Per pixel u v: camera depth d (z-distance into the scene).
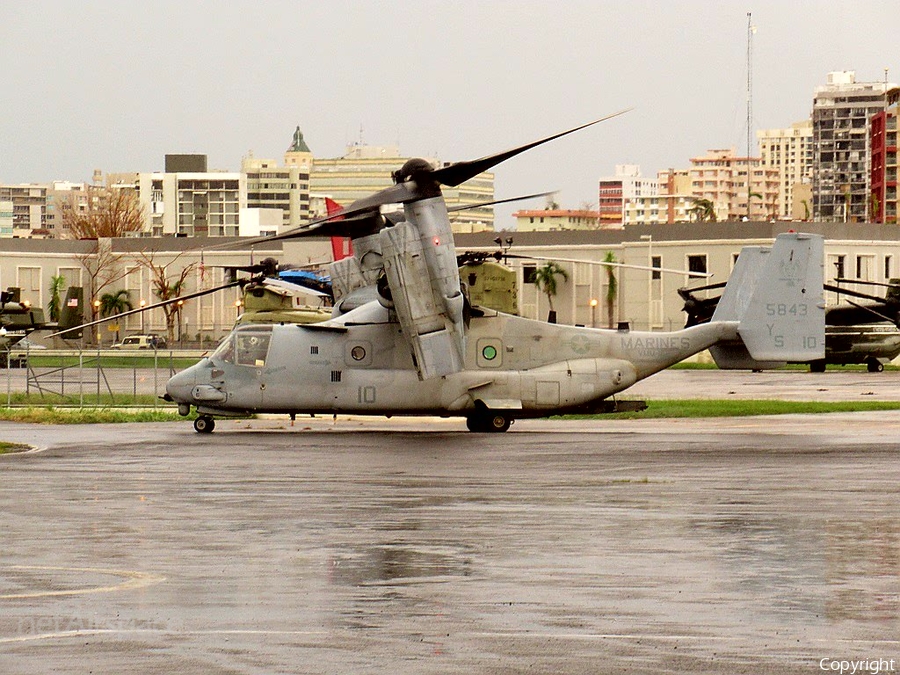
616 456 108.12
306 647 45.12
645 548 63.66
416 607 51.00
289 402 136.50
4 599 52.62
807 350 141.75
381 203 128.62
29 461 106.69
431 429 140.38
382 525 71.38
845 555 61.62
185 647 45.19
